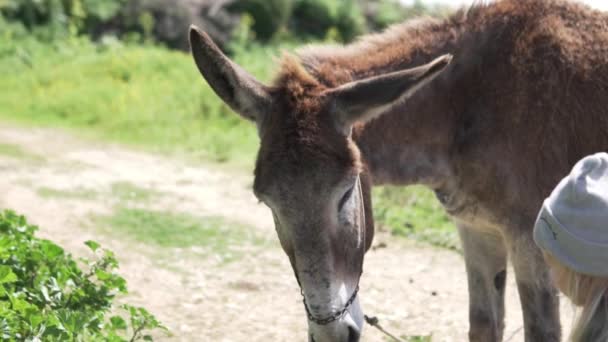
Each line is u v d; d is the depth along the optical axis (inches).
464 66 197.9
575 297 112.4
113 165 557.3
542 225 114.3
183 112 761.0
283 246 161.9
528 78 190.5
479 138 193.5
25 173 509.4
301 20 1798.7
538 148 188.9
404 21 213.3
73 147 628.1
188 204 447.2
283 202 152.8
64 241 352.2
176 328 259.6
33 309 183.8
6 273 186.1
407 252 363.6
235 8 1669.5
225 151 614.9
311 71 188.2
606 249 106.8
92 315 206.2
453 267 344.5
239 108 166.2
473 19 202.2
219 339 253.8
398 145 194.1
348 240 158.6
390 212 419.5
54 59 1138.7
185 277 319.3
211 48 162.9
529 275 191.6
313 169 151.9
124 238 370.0
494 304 217.5
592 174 110.0
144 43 1459.2
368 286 315.9
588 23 197.8
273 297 300.4
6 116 784.9
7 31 1264.8
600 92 190.4
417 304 296.4
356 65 193.6
